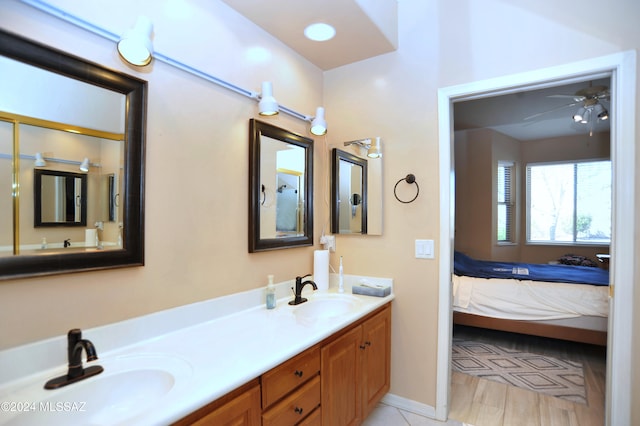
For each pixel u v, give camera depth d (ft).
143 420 2.81
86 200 3.97
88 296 4.00
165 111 4.80
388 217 7.65
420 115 7.29
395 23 7.41
